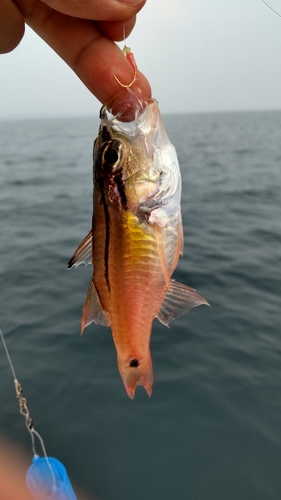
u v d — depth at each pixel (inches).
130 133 5.0
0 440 9.8
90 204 34.4
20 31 5.7
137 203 4.9
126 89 5.5
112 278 4.8
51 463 6.7
